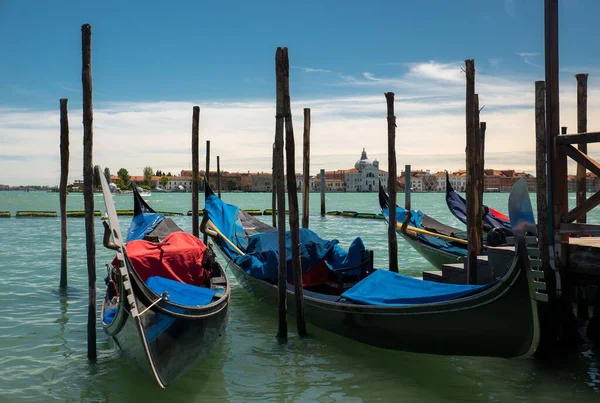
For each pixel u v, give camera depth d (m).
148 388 6.92
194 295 7.61
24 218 36.78
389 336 7.93
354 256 10.18
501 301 6.58
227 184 177.12
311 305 9.27
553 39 8.06
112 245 7.89
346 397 6.69
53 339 8.85
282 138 8.71
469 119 9.30
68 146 12.55
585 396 6.68
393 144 11.56
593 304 9.48
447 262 13.69
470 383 7.10
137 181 172.12
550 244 8.05
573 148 7.89
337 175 187.25
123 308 6.62
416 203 79.38
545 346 7.92
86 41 7.72
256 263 10.89
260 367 7.70
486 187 166.25
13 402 6.47
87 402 6.51
